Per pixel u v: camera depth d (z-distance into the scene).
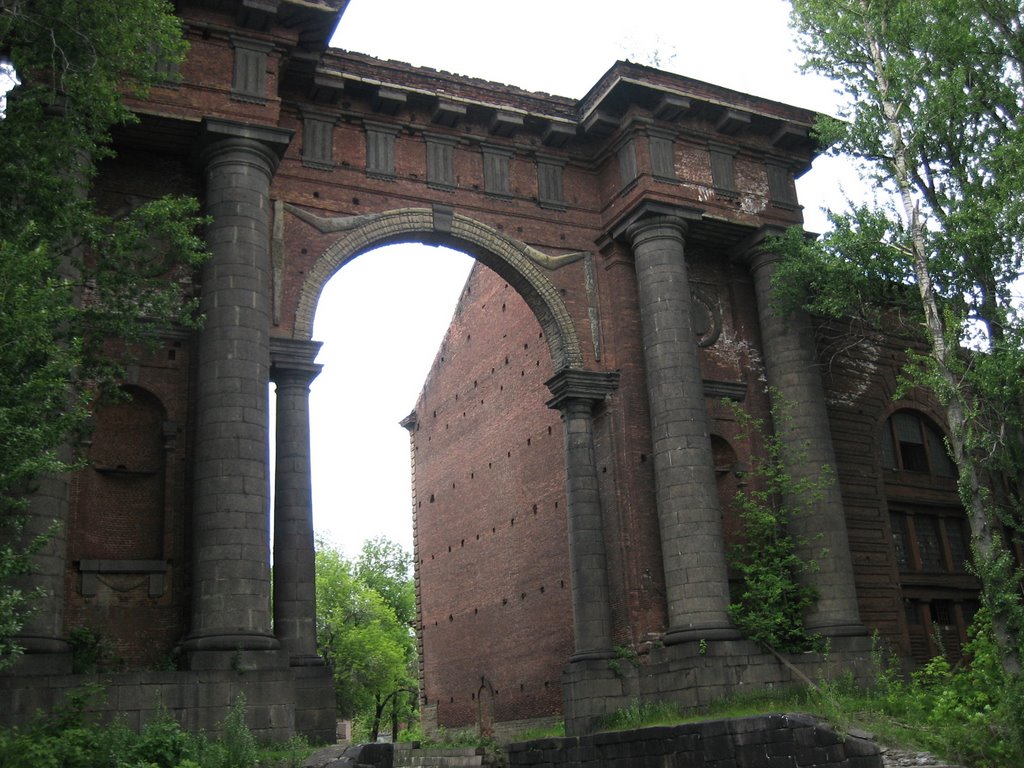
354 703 68.31
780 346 33.25
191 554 25.30
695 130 33.78
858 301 31.73
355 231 30.48
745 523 32.19
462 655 41.59
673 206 32.47
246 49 27.84
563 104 34.09
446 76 32.56
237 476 24.19
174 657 23.72
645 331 31.75
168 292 22.88
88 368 22.39
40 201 20.98
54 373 18.61
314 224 30.00
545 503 37.03
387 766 22.42
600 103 33.03
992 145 30.17
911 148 29.78
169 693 21.66
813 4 30.92
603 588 30.73
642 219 32.44
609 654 29.89
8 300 17.94
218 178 26.58
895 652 33.47
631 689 29.42
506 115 32.88
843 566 30.77
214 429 24.52
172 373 26.64
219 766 19.78
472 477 42.81
